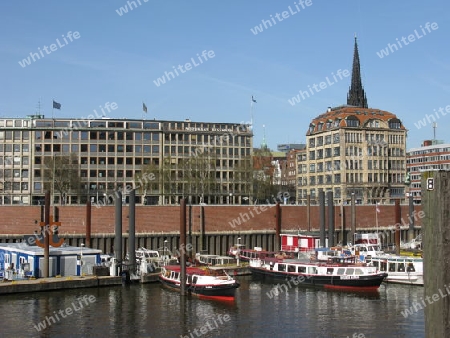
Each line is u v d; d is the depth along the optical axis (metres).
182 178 157.50
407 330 49.66
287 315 55.75
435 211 15.71
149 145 167.38
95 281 68.38
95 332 48.62
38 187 160.25
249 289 70.75
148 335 47.94
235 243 103.56
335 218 115.94
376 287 69.12
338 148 170.25
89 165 162.25
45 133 161.25
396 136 175.00
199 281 64.06
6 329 49.16
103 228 97.62
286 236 101.88
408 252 93.50
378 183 169.25
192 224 101.75
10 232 95.50
